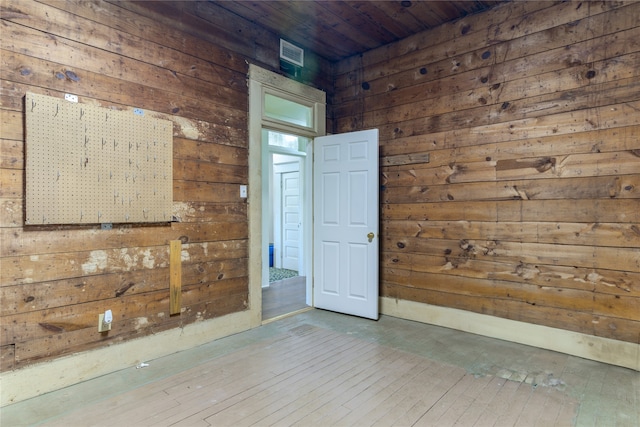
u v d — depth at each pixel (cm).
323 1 300
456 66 330
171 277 276
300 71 382
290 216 665
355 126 403
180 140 281
